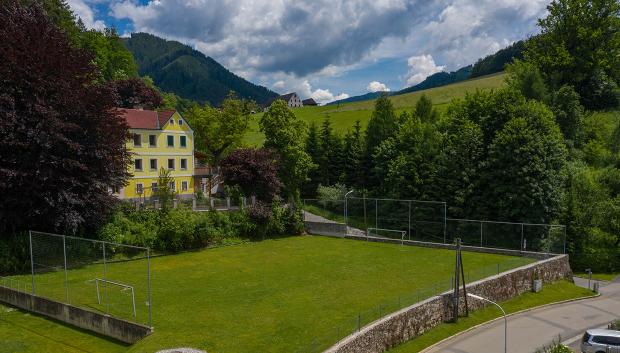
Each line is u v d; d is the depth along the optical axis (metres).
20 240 28.00
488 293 28.16
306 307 23.56
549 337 24.39
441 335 23.69
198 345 18.31
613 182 45.47
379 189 57.22
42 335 20.27
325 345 17.55
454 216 46.03
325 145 66.88
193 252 36.16
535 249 36.38
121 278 27.59
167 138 54.56
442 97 102.06
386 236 43.12
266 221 42.62
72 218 28.16
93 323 20.72
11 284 24.78
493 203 43.25
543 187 40.53
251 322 21.16
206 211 41.38
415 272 31.41
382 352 20.34
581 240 42.03
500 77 115.12
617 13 59.53
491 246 37.91
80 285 23.69
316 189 66.06
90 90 30.28
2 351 18.53
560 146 42.88
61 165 27.89
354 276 30.17
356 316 21.16
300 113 117.75
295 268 32.09
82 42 72.06
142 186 51.72
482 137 46.31
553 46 61.00
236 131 66.94
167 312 21.95
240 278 29.11
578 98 56.88
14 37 27.50
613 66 63.06
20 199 26.91
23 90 27.25
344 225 44.25
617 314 28.59
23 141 26.75
